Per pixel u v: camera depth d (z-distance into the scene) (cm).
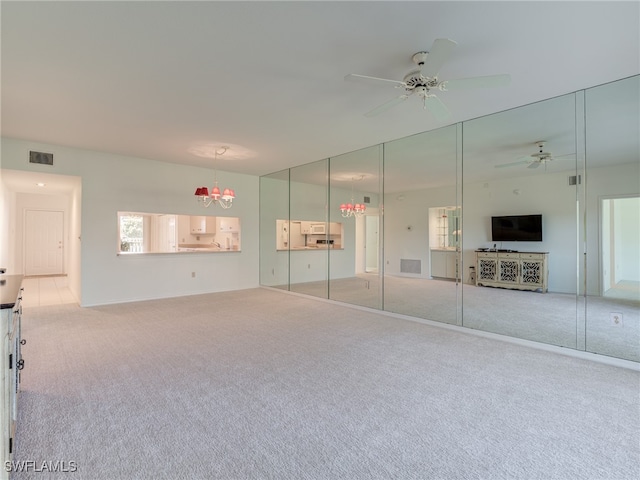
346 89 313
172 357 320
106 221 551
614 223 352
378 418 215
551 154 391
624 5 197
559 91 318
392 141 479
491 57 258
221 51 251
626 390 254
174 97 331
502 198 434
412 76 262
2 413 147
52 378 271
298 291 671
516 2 196
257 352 335
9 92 318
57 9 200
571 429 202
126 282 576
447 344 363
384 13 206
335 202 607
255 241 749
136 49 247
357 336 391
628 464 171
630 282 346
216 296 641
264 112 371
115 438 193
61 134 447
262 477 162
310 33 228
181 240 900
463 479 161
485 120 391
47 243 930
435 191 491
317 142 484
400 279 527
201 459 175
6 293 186
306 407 229
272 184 729
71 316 473
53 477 161
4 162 461
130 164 573
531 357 324
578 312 377
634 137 338
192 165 638
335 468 169
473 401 237
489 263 444
